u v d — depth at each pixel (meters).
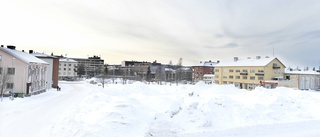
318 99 23.05
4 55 33.94
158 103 19.62
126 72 113.81
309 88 59.00
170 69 115.25
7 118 17.83
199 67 97.38
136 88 33.38
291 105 20.36
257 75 59.94
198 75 97.31
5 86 32.81
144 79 85.31
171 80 82.88
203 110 16.81
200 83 36.91
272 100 21.06
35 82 38.50
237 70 65.69
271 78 59.00
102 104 17.78
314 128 14.90
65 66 106.50
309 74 59.34
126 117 14.09
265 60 60.69
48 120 17.17
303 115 18.22
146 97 22.11
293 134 13.58
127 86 35.53
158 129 12.52
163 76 89.25
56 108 22.89
